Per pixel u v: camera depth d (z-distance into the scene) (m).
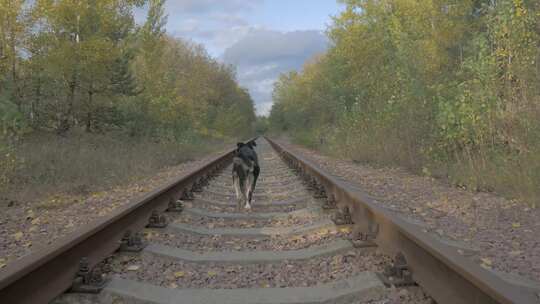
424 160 11.45
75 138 14.98
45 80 15.09
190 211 6.55
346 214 5.45
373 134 14.65
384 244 4.07
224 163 16.06
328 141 21.45
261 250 4.61
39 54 14.20
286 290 3.34
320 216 6.09
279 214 6.42
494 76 8.95
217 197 8.41
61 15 14.45
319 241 4.79
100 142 15.49
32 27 13.80
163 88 19.12
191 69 37.62
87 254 3.62
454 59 16.67
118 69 17.19
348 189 5.84
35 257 2.84
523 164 7.33
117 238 4.35
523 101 8.34
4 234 5.30
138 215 5.15
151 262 4.11
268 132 102.94
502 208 6.23
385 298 3.16
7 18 12.91
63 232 5.34
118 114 18.38
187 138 21.88
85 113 17.77
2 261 4.21
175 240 4.96
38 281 2.86
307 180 9.73
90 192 8.62
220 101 50.31
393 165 12.54
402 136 12.52
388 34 15.75
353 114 16.56
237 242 5.00
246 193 7.30
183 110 20.69
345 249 4.31
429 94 11.98
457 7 16.77
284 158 18.17
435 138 11.25
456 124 10.08
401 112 12.42
